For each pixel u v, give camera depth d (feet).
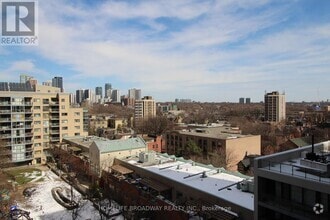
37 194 187.11
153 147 332.39
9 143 255.09
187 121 619.26
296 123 499.51
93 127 491.72
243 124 470.39
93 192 179.93
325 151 96.63
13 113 257.55
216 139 263.29
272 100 654.94
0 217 140.87
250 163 228.22
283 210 76.23
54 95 295.48
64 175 230.89
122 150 213.25
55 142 292.81
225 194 121.49
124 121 595.06
